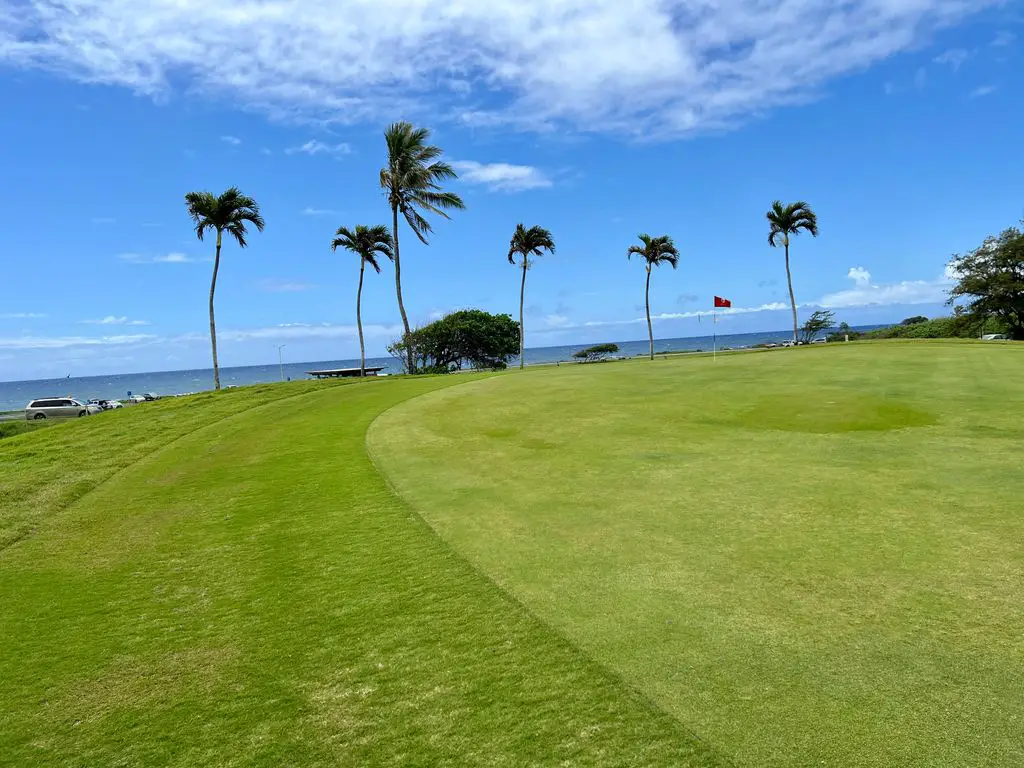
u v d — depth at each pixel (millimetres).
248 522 7039
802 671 3580
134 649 4340
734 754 2924
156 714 3561
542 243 46094
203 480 9195
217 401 18078
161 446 11969
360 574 5336
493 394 17000
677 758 2916
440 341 62500
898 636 3922
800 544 5512
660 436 10688
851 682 3455
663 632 4086
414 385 20562
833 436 10133
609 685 3521
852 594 4512
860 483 7332
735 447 9625
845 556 5199
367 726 3316
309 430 12664
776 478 7727
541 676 3650
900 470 7840
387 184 34969
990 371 17109
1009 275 47000
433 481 8312
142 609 4992
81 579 5730
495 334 64750
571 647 3949
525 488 7781
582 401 14969
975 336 55469
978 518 5961
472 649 4004
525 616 4395
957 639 3855
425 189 35250
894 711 3191
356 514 7016
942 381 15414
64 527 7355
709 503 6816
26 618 4949
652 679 3562
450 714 3361
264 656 4109
